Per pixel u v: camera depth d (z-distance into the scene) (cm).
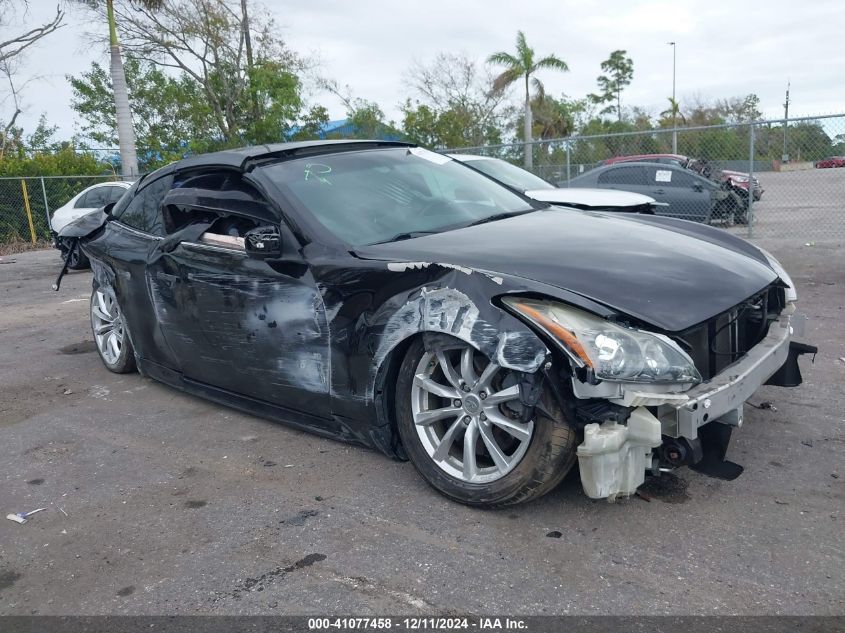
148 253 439
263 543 289
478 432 298
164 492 344
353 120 3256
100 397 498
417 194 396
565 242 328
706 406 260
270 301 354
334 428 353
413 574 260
